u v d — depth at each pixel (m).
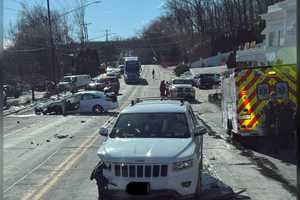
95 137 21.05
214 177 11.95
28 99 53.72
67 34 96.38
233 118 17.88
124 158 8.84
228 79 19.12
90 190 10.85
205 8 122.31
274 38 38.66
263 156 15.17
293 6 32.72
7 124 28.67
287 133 16.44
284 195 10.09
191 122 10.59
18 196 10.45
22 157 15.91
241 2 103.44
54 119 31.41
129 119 10.55
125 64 78.62
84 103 35.81
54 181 11.92
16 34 88.19
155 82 78.88
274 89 16.47
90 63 97.88
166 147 9.16
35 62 84.62
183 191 8.88
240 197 9.97
